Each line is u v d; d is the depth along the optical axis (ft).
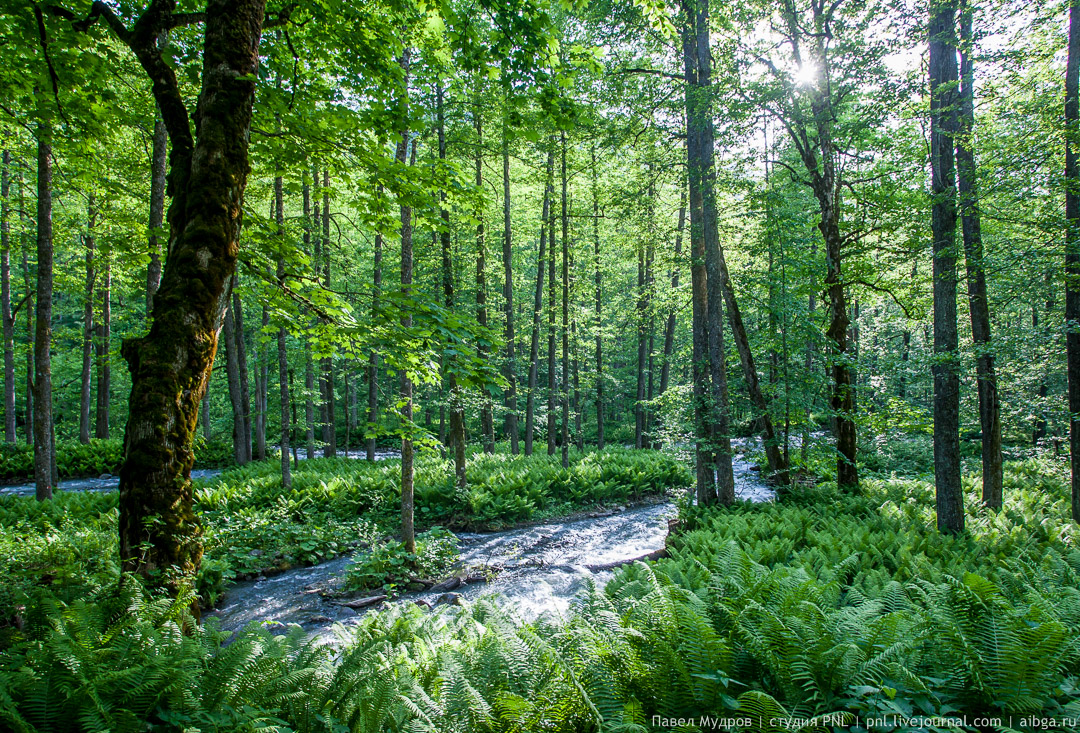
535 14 15.57
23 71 17.38
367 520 40.98
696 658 10.58
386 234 20.77
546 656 10.91
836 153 40.68
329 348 19.65
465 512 43.62
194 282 13.58
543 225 60.29
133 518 12.58
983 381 35.63
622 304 84.64
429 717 9.45
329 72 19.67
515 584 29.86
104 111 19.45
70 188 35.94
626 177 55.88
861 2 30.89
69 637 9.71
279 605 26.78
